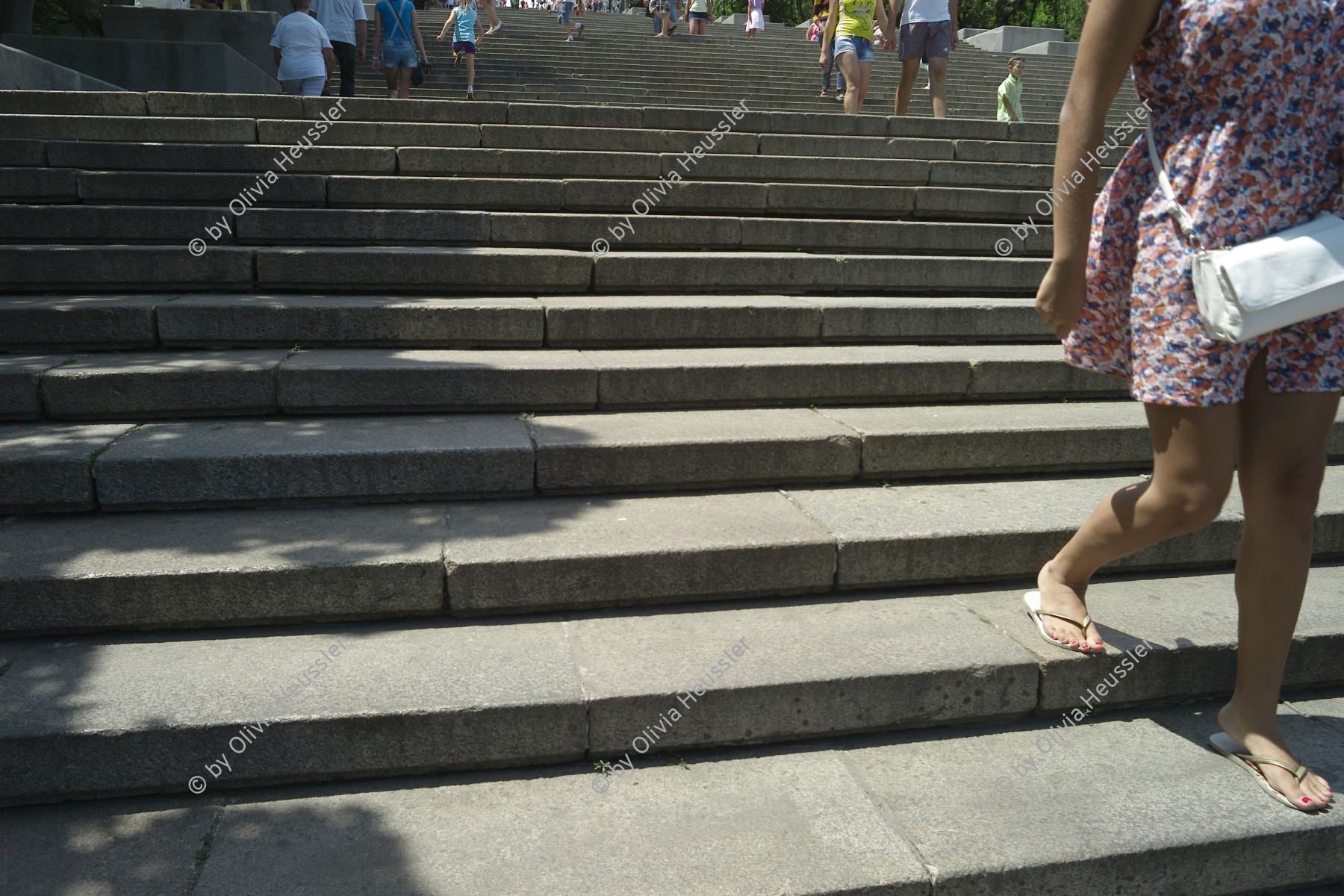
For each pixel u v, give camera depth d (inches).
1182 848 90.0
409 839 88.5
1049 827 91.9
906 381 166.9
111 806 92.1
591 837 89.4
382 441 135.5
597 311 174.4
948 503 138.9
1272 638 97.2
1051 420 157.6
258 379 147.3
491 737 97.3
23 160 214.2
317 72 347.6
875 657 108.1
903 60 331.6
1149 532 96.7
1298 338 86.9
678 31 817.5
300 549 115.5
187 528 121.9
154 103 245.8
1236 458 89.8
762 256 199.5
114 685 98.7
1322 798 94.5
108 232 193.2
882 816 93.0
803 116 271.0
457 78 519.2
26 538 117.7
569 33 644.7
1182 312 85.3
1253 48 81.3
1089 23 85.6
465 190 215.8
